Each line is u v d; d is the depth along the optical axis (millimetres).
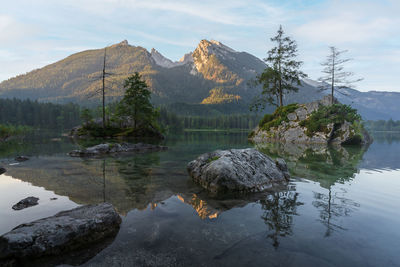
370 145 24734
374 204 4848
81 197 5031
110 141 25656
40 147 17188
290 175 7887
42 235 2930
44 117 132125
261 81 36125
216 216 4098
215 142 26984
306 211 4398
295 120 30484
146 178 7090
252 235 3354
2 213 4016
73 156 12000
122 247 3004
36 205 4473
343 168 9344
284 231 3506
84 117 42344
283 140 30016
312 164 10336
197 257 2762
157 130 39906
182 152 15102
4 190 5473
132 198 5051
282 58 34438
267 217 4074
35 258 2758
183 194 5496
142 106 36188
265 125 33656
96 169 8391
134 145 16344
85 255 2840
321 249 2975
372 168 9398
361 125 28266
